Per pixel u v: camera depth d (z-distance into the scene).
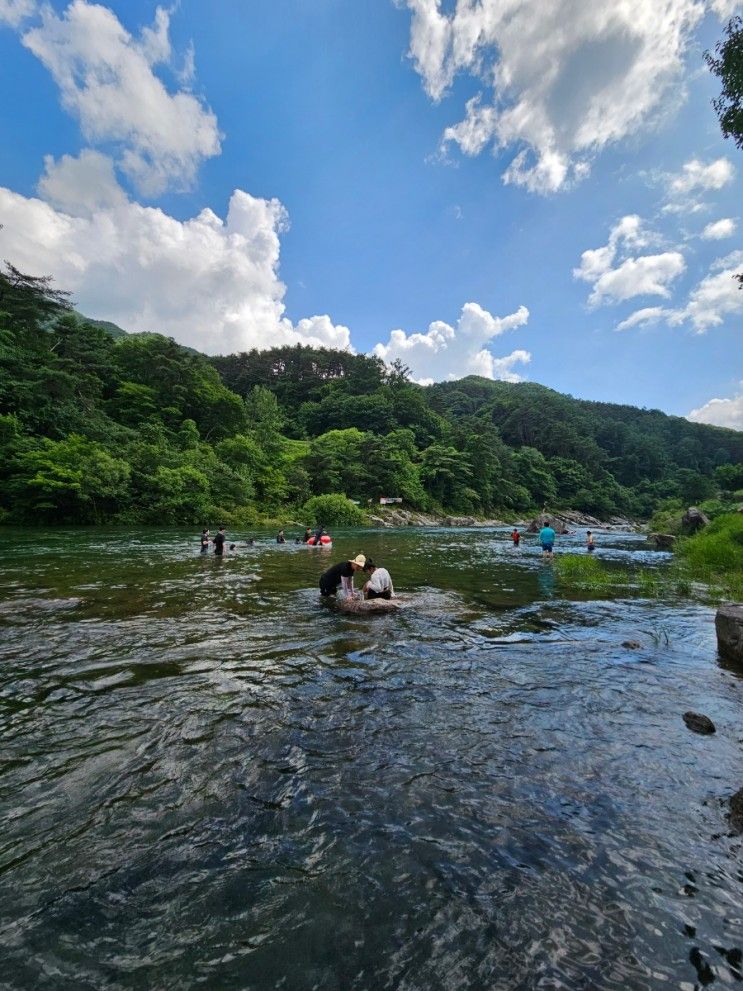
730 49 12.80
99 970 1.61
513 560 16.25
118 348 54.28
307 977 1.61
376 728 3.52
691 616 7.59
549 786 2.80
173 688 4.18
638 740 3.40
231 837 2.30
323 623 6.59
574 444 108.06
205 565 12.66
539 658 5.27
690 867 2.16
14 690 4.08
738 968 1.67
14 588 8.66
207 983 1.58
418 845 2.27
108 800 2.57
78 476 28.39
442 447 72.31
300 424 89.75
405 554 17.83
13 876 2.01
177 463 38.12
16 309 40.25
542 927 1.83
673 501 76.81
